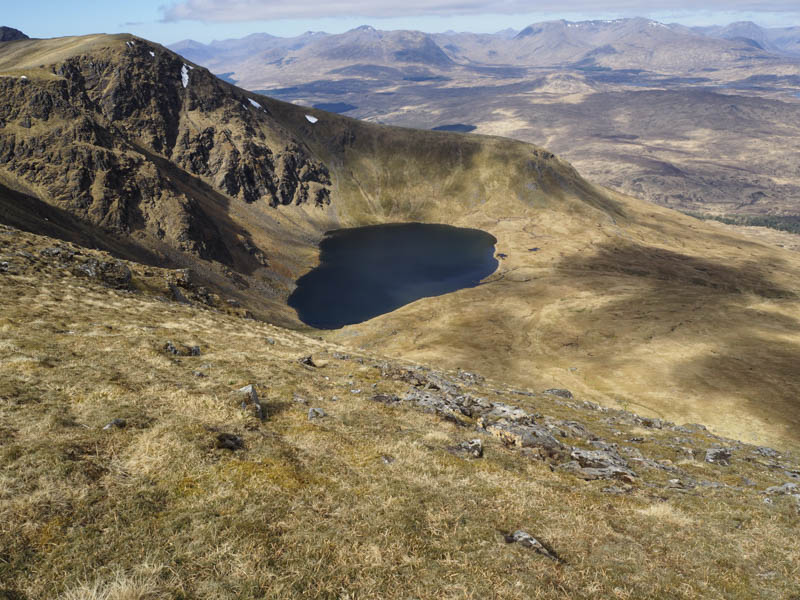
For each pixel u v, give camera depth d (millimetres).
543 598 10016
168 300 52562
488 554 11383
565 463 21328
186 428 15352
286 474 13852
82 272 48000
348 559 10523
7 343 21828
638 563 12062
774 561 13164
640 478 20578
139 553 9688
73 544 9617
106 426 14820
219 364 26719
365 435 19438
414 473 15938
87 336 26250
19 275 38188
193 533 10547
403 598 9531
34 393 16688
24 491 10844
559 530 13352
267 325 56656
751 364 114938
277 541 10758
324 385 27375
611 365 115750
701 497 18672
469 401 31031
